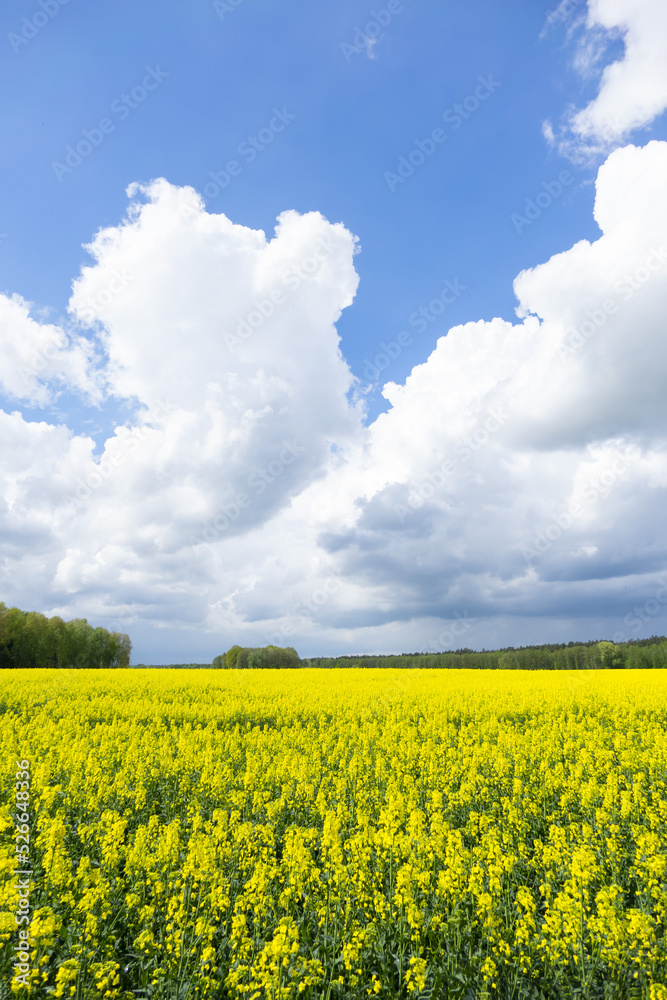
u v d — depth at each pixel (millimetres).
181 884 5938
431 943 5293
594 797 8797
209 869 6184
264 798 9094
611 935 4770
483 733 15133
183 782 9930
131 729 14672
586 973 4914
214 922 5746
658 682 26047
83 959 4930
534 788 9797
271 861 6828
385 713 18156
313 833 6801
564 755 12531
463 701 19391
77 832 7875
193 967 4977
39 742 12852
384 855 6652
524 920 5172
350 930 5309
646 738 14086
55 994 4535
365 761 11156
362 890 5824
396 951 5301
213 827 7281
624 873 6742
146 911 5500
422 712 18266
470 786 9430
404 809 8133
